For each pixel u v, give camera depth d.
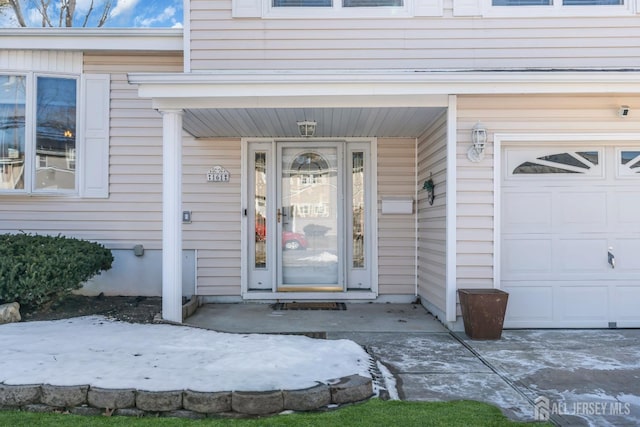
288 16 6.34
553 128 5.75
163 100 5.53
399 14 6.29
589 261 5.89
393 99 5.62
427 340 5.26
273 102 5.56
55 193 7.03
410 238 7.40
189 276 7.33
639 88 5.42
